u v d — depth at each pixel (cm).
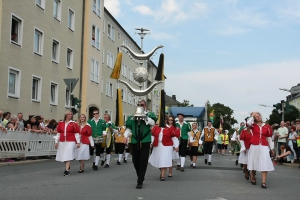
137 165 980
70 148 1207
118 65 1038
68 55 3189
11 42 2266
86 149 1321
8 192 851
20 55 2369
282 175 1350
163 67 1030
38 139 1777
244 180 1152
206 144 1842
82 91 3419
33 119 1808
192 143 1510
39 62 2625
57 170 1365
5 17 2192
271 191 929
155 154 1123
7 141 1548
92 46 3597
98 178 1144
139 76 1017
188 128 1488
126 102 5319
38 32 2641
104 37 4359
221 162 2066
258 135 1017
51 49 2808
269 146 1029
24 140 1664
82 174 1259
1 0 2155
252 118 1030
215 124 10631
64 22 3041
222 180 1141
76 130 1223
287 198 827
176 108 3300
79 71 3353
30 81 2495
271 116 5594
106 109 4500
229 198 812
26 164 1588
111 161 1984
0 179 1074
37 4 2584
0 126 1505
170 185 1009
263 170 986
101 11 3847
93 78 3631
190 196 830
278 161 2016
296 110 5603
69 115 1226
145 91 1023
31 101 2508
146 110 1004
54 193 847
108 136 1544
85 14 3472
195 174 1319
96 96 3703
